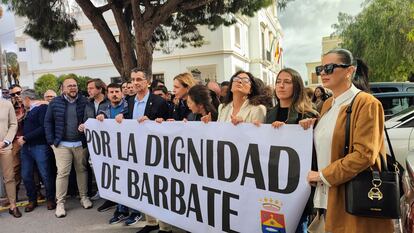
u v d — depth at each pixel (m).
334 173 2.04
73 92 4.75
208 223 3.00
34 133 4.86
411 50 19.22
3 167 4.73
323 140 2.21
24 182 5.02
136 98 4.14
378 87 6.82
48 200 5.02
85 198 5.01
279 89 2.76
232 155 2.79
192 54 21.20
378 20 20.47
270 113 2.93
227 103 3.32
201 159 3.04
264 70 29.39
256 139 2.64
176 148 3.26
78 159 4.85
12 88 5.69
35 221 4.55
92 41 23.41
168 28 14.01
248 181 2.69
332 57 2.14
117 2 9.39
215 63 20.89
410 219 2.05
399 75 20.66
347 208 2.02
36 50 24.72
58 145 4.70
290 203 2.45
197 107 3.56
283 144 2.48
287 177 2.46
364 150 1.94
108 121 3.98
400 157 4.42
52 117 4.72
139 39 9.05
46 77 20.09
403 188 2.60
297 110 2.68
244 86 3.04
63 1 10.03
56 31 10.16
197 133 3.06
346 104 2.14
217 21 11.87
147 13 9.00
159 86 5.73
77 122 4.76
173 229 3.98
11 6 9.34
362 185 1.96
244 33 25.06
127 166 3.79
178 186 3.26
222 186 2.88
